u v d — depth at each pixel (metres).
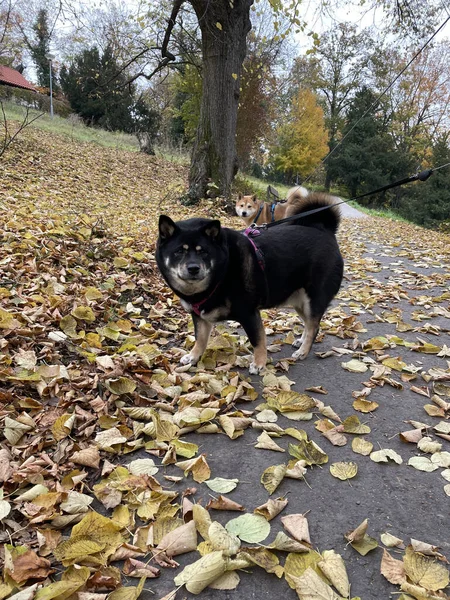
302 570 0.64
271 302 1.21
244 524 0.71
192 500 0.78
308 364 1.30
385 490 0.81
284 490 0.81
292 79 13.04
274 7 2.50
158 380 1.13
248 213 3.40
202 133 3.98
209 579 0.62
